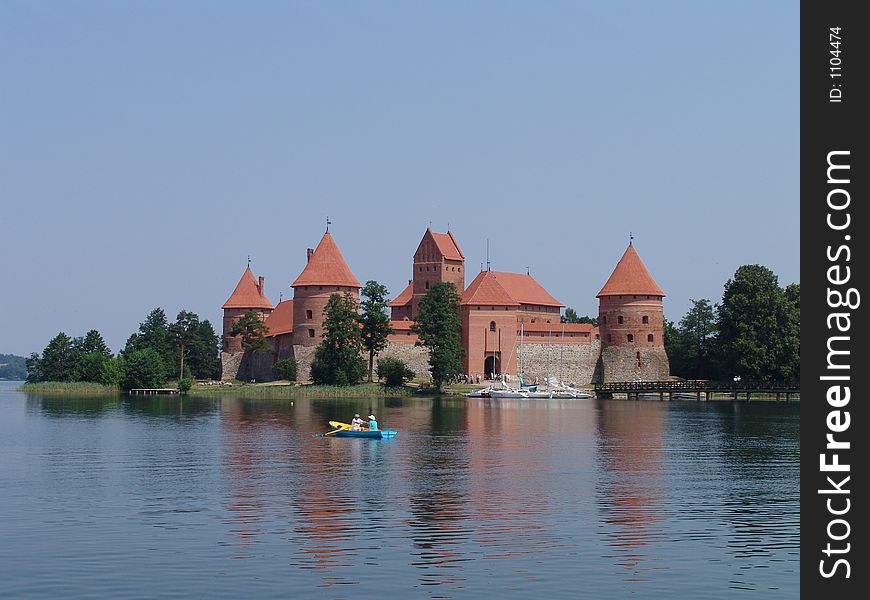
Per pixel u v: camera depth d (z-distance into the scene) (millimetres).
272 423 97188
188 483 55656
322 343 158750
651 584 35031
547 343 171625
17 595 33750
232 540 41031
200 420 101625
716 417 107812
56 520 45094
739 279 151875
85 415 110500
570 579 35531
